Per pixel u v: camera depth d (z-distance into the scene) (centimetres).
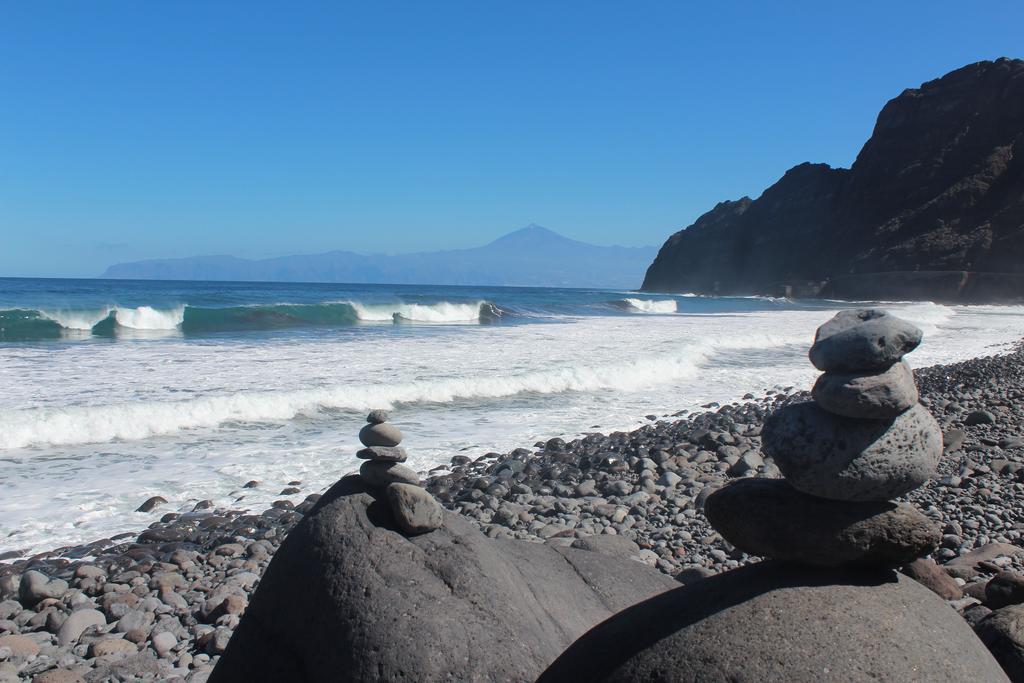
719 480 891
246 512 763
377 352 1753
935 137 9494
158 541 684
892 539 255
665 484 876
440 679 296
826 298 8931
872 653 227
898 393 253
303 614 318
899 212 9412
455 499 820
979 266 8100
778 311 4606
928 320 3894
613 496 831
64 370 1383
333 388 1257
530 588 365
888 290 8331
